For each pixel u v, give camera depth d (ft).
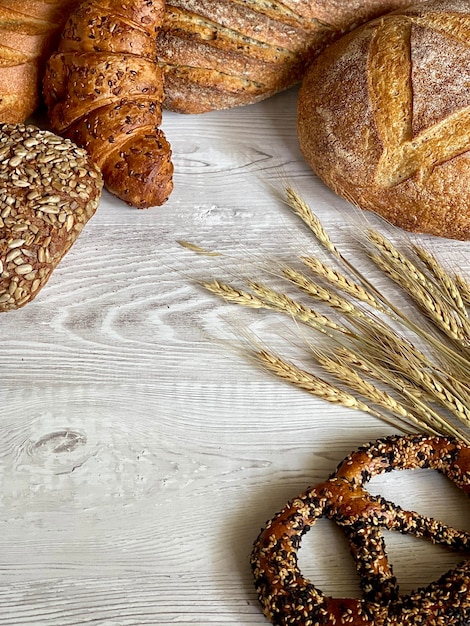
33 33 2.18
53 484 1.99
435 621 1.76
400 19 2.22
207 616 1.89
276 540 1.87
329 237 2.29
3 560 1.92
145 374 2.11
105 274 2.21
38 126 2.34
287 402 2.11
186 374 2.12
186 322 2.17
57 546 1.94
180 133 2.40
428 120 2.09
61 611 1.88
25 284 2.00
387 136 2.13
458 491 2.04
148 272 2.22
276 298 2.09
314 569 1.94
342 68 2.20
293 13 2.21
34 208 2.01
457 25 2.17
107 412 2.07
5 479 1.99
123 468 2.02
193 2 2.19
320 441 2.08
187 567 1.93
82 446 2.03
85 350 2.13
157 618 1.89
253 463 2.05
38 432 2.04
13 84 2.19
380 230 2.30
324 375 2.14
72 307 2.16
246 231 2.28
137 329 2.16
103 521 1.97
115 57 2.11
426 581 1.95
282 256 2.26
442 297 2.16
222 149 2.39
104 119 2.14
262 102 2.45
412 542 1.98
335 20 2.27
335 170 2.20
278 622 1.80
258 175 2.36
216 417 2.09
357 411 2.12
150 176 2.14
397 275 2.18
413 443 1.98
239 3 2.18
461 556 1.98
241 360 2.14
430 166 2.11
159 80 2.19
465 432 2.09
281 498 2.01
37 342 2.12
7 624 1.87
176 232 2.27
